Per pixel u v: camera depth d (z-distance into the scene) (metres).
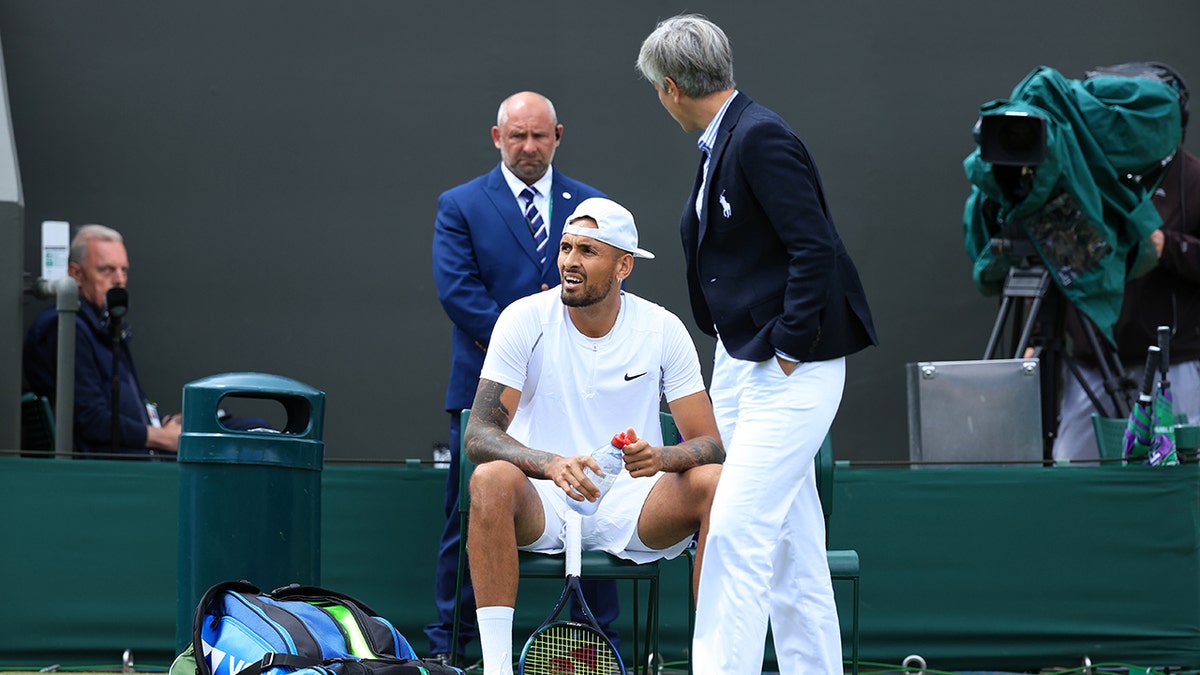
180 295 25.44
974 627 19.67
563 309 15.95
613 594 19.36
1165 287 23.39
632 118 25.77
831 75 25.86
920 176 25.91
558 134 19.80
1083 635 19.62
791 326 13.94
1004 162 21.17
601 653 14.56
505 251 19.25
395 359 25.67
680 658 19.84
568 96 25.77
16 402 22.00
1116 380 22.03
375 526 19.77
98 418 22.59
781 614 14.94
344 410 25.58
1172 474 19.66
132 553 19.52
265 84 25.59
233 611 13.30
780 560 14.90
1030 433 21.45
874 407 25.81
